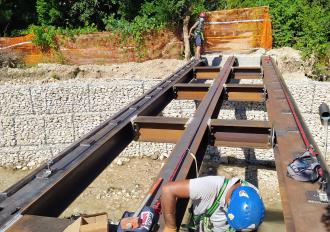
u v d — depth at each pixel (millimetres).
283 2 16000
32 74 14578
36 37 15891
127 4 18281
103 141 4438
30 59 16141
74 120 12406
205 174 11375
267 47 15727
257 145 5074
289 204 2934
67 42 16031
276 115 5551
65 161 3830
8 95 12148
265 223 8883
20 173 11898
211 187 2602
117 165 12039
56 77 14531
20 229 2631
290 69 14250
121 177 11320
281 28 15766
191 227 3023
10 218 2779
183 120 5332
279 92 7062
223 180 2650
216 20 16016
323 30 14914
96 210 9648
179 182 2635
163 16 15617
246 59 12562
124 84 12320
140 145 12477
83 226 2311
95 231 2299
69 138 12500
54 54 16125
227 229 2674
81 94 12281
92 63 16203
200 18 13781
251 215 2430
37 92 12172
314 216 2740
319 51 14703
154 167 11945
